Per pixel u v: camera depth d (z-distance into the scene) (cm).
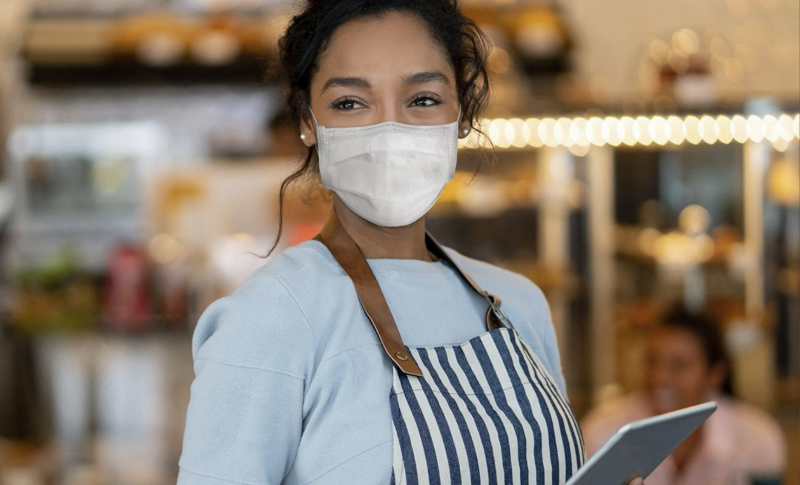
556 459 122
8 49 562
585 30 596
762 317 485
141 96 571
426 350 122
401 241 130
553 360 149
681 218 523
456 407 118
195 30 511
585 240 507
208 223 511
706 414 115
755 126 464
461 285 134
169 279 456
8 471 331
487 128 150
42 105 564
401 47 123
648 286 521
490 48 140
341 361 116
